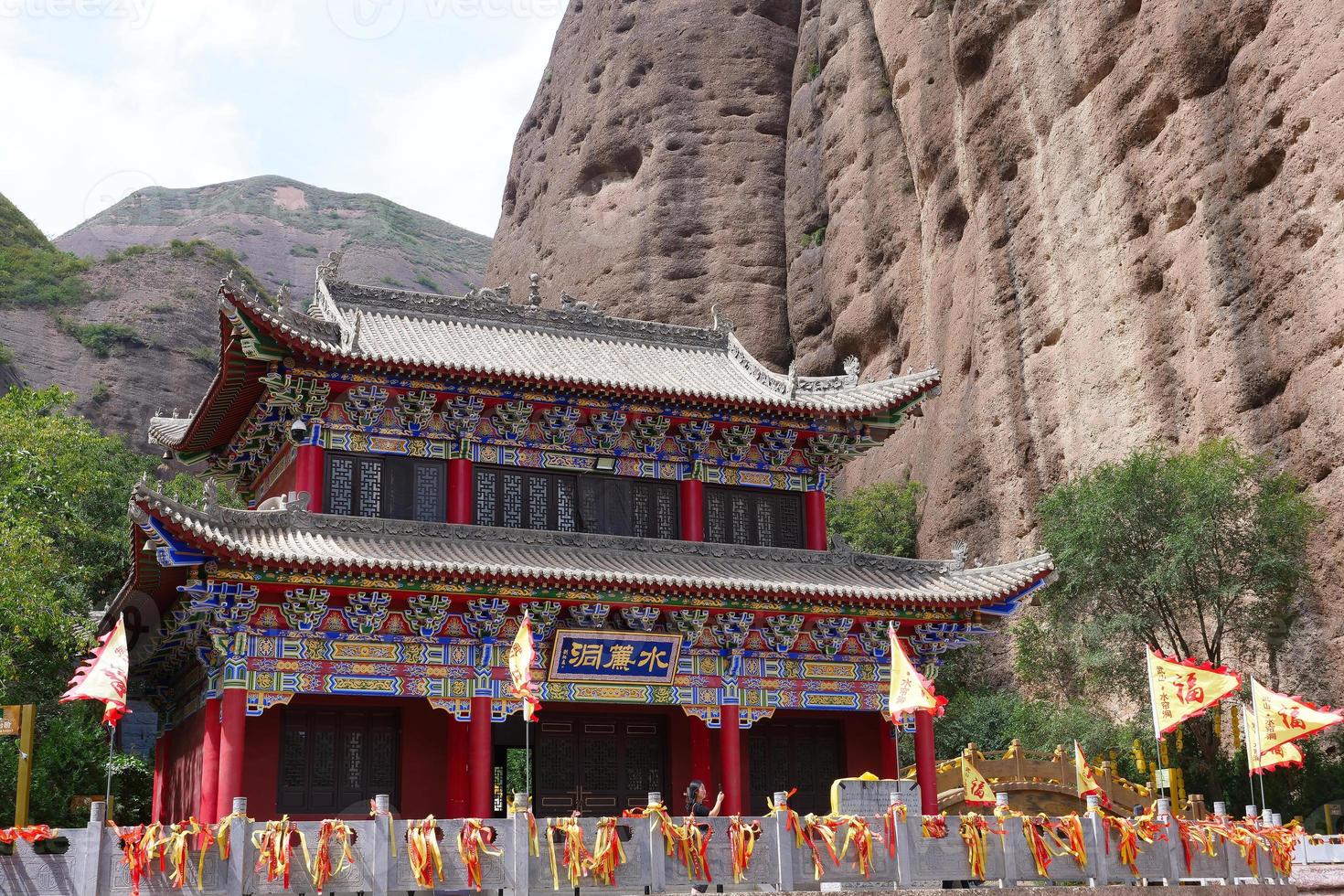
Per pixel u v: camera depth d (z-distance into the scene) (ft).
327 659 101.71
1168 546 147.84
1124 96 192.24
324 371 110.01
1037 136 211.82
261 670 99.30
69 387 307.58
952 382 229.25
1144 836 92.53
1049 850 88.74
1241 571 151.23
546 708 115.44
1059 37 207.31
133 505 92.27
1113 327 190.80
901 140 270.05
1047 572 121.90
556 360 127.34
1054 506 167.32
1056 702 170.60
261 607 100.37
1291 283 159.84
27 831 69.10
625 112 323.57
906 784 92.07
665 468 125.18
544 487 120.37
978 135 224.94
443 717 109.81
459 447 116.47
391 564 98.99
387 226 568.41
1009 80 218.38
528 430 120.16
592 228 319.68
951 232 239.71
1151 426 180.45
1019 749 127.13
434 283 531.09
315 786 104.27
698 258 300.61
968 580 124.36
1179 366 177.58
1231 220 170.60
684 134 313.12
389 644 103.91
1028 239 211.82
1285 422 158.20
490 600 105.81
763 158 307.58
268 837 73.05
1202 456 154.71
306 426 111.14
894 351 259.80
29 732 98.78
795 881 82.33
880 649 122.21
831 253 280.31
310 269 512.22
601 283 307.58
